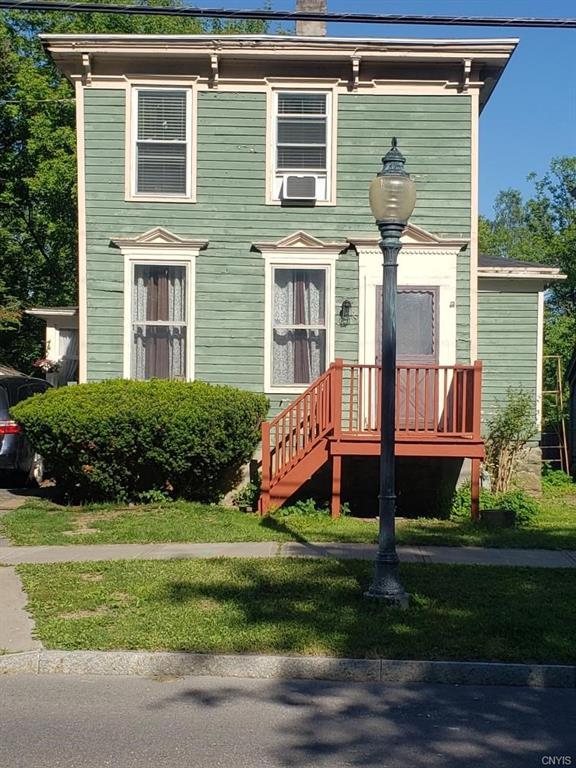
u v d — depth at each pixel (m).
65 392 13.99
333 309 15.40
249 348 15.45
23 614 8.27
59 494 15.26
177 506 13.93
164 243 15.36
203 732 5.83
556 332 34.41
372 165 15.52
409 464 15.50
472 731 5.92
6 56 28.59
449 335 15.31
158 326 15.52
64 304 32.16
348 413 15.32
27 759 5.33
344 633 7.60
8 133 29.97
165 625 7.80
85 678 7.02
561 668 6.96
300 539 11.96
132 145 15.49
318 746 5.61
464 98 15.49
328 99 15.55
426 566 10.25
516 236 55.19
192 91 15.51
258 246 15.41
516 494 14.88
